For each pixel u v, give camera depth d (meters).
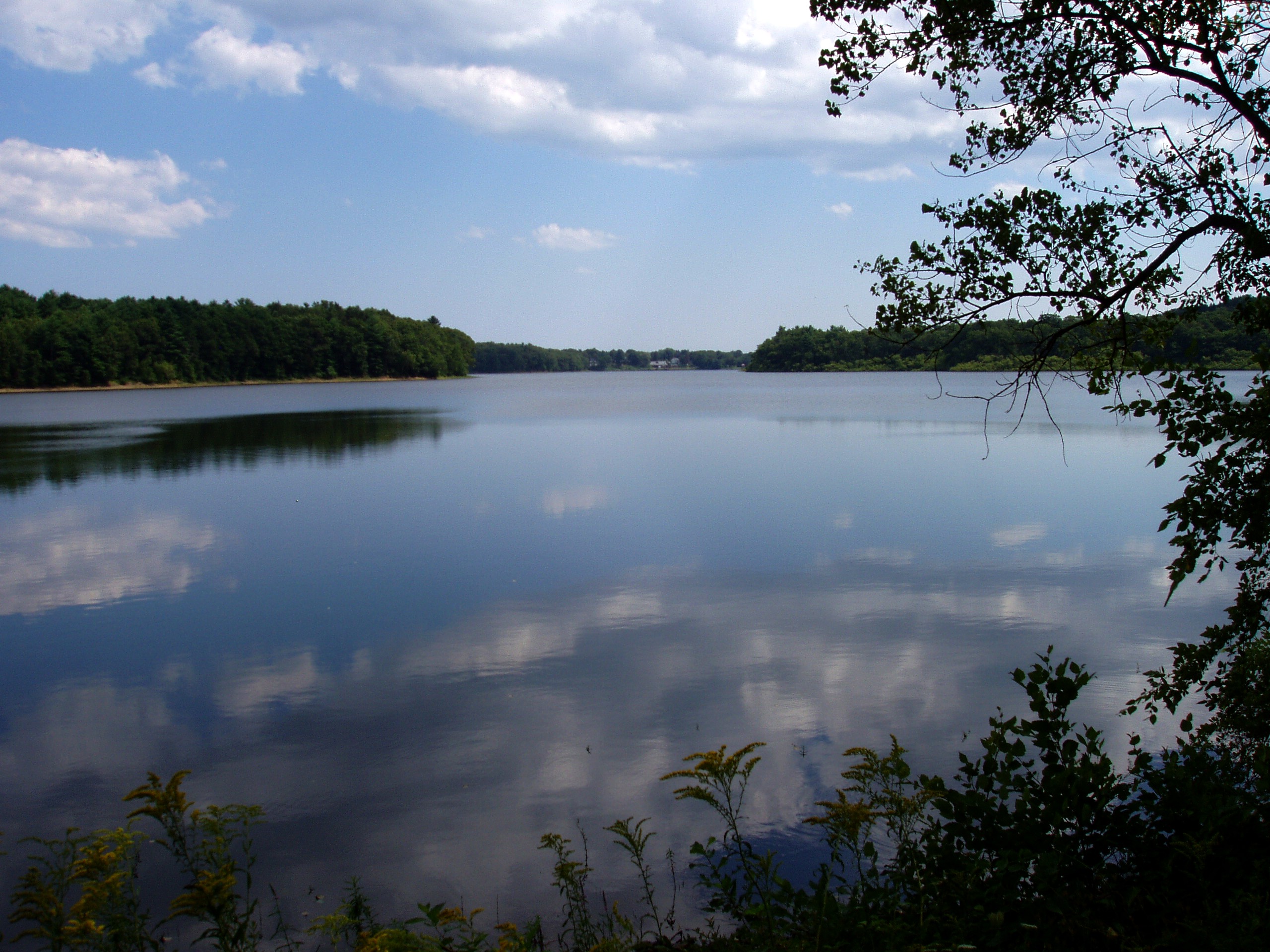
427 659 11.85
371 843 7.33
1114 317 5.85
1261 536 5.48
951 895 3.94
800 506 23.56
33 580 16.22
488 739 9.31
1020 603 14.05
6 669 11.67
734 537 19.48
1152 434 43.22
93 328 120.62
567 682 10.92
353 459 35.91
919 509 22.84
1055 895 3.74
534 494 26.03
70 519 22.25
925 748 8.84
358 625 13.41
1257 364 5.42
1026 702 10.02
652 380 191.38
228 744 9.34
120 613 14.09
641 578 15.99
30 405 81.75
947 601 14.23
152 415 66.19
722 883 4.44
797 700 10.23
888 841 6.79
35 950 5.71
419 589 15.42
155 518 22.34
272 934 5.99
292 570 16.86
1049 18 5.82
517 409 74.81
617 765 8.68
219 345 141.00
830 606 14.06
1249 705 6.05
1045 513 21.98
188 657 12.07
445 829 7.54
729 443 41.81
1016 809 4.31
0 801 8.21
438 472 31.41
